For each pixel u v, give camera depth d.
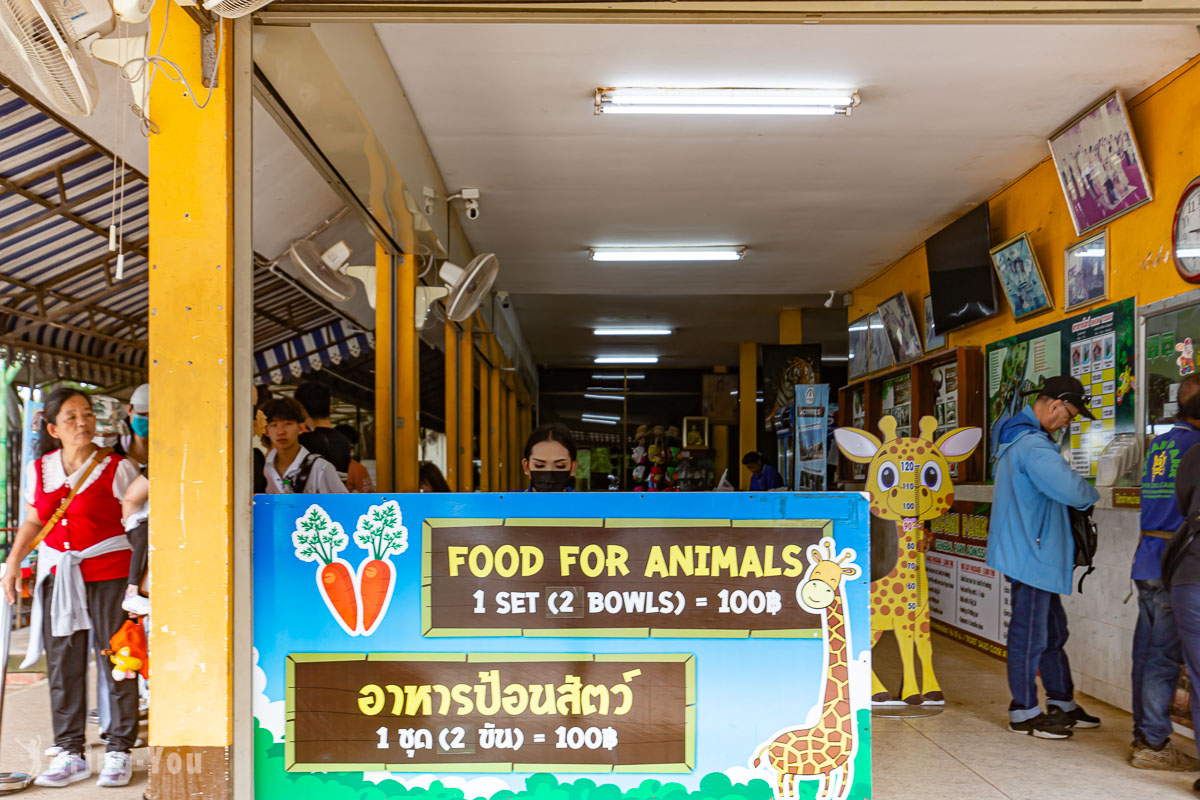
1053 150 5.18
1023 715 4.00
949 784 3.31
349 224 4.97
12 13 1.80
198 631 2.59
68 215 5.21
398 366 5.85
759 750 2.58
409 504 2.63
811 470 9.59
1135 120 4.59
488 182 6.12
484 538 2.62
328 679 2.62
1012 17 2.74
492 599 2.61
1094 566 4.72
